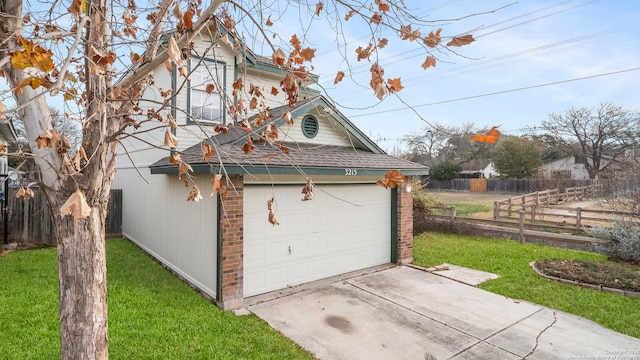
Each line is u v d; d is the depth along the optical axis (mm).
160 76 8117
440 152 44125
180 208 6785
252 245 5914
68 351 2268
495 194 31531
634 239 8031
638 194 9484
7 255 8164
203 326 4598
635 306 5512
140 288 5988
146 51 2545
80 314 2271
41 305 5066
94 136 2232
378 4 2453
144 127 8859
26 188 2504
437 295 6000
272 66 8797
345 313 5219
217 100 8109
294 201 6465
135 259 8086
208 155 2406
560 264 7660
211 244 5676
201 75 7914
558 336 4566
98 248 2348
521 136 33969
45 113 2203
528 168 32438
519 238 10688
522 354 4125
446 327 4793
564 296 5957
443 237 11406
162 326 4539
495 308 5449
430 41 2184
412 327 4781
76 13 1947
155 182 8203
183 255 6641
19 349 3881
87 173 2215
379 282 6688
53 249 8859
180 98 7621
